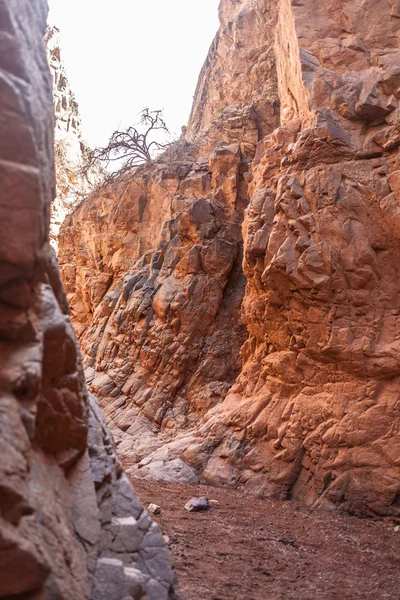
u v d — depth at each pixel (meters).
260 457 9.03
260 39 16.78
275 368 9.26
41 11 3.21
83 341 15.09
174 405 12.26
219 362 12.34
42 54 3.11
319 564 5.49
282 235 8.99
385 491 7.64
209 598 4.28
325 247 8.47
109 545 3.44
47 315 3.04
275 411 9.18
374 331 8.20
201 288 12.67
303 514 7.63
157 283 13.32
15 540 2.51
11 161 2.65
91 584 3.06
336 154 8.77
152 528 3.76
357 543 6.38
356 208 8.44
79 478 3.34
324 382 8.68
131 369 13.24
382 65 8.96
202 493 8.40
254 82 16.42
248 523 6.89
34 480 2.83
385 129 8.51
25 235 2.72
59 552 2.81
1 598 2.57
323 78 9.26
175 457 9.66
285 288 8.88
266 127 15.08
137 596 3.28
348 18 9.60
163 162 15.48
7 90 2.60
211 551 5.59
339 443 8.20
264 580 4.89
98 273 15.70
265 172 9.97
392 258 8.24
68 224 17.62
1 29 2.64
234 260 12.91
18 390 2.76
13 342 2.88
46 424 3.08
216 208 13.20
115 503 3.71
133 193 15.12
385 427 7.91
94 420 3.86
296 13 9.94
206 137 15.53
